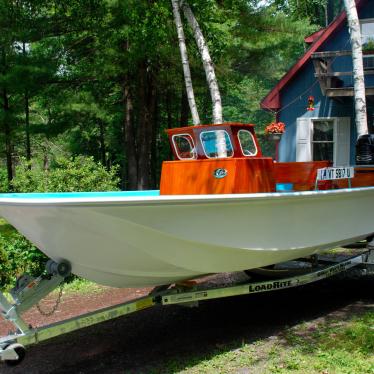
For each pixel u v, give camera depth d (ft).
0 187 68.95
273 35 52.11
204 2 38.68
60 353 16.52
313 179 20.13
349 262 20.40
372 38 44.70
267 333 17.49
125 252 14.24
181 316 19.95
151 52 47.24
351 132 44.98
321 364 14.25
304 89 46.21
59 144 100.01
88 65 51.57
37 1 50.80
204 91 57.67
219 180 16.37
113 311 14.75
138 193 19.27
